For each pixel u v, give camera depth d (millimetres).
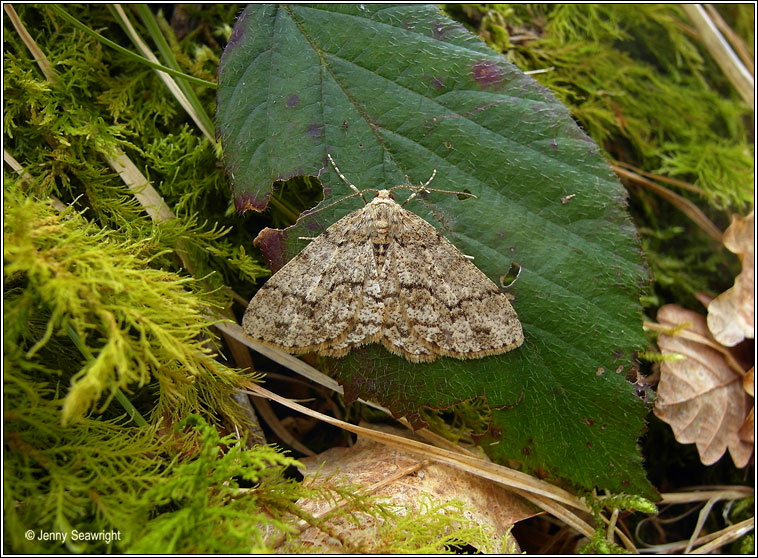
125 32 110
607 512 104
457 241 97
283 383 110
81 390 71
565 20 128
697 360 113
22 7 104
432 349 97
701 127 133
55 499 74
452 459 97
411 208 98
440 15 99
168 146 104
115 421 87
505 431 96
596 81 127
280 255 97
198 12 114
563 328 95
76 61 103
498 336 95
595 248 95
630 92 131
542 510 99
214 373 92
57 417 79
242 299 106
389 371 97
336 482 86
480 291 96
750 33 141
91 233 93
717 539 107
